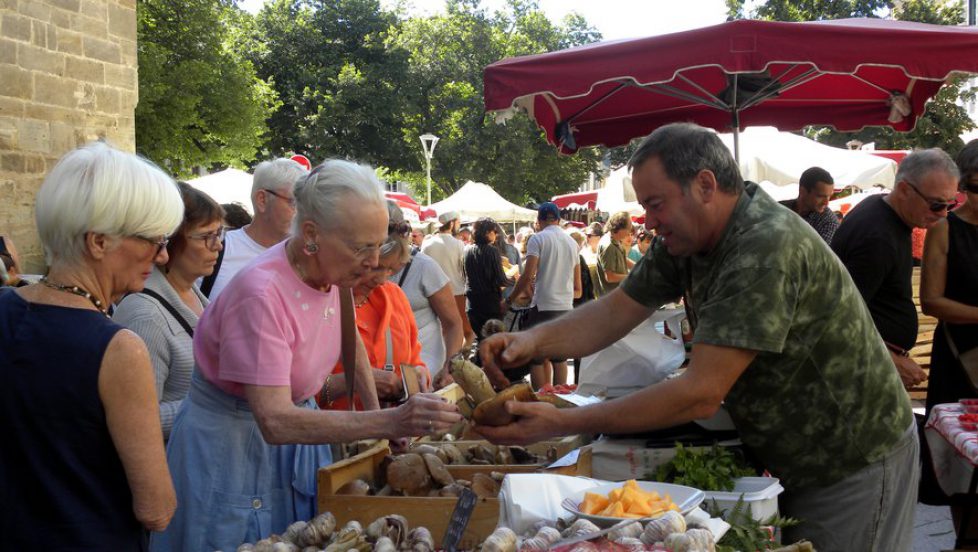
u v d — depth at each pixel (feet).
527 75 14.82
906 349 13.99
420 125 147.23
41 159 31.50
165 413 9.03
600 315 9.59
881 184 37.11
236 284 7.71
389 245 11.55
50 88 31.78
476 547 7.85
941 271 13.96
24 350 5.79
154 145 77.41
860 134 89.45
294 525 7.68
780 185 34.32
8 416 5.74
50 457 5.76
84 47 33.27
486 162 141.79
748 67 13.66
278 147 150.00
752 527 7.68
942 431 12.51
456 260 26.05
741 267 7.58
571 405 9.08
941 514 17.07
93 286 6.06
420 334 15.51
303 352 7.93
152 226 6.06
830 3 90.79
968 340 14.05
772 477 8.62
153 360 9.18
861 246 13.43
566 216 116.67
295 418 7.32
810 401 8.13
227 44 130.41
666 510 7.10
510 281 33.06
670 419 7.55
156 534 8.18
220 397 8.11
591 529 6.72
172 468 8.16
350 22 158.81
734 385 8.33
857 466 8.34
